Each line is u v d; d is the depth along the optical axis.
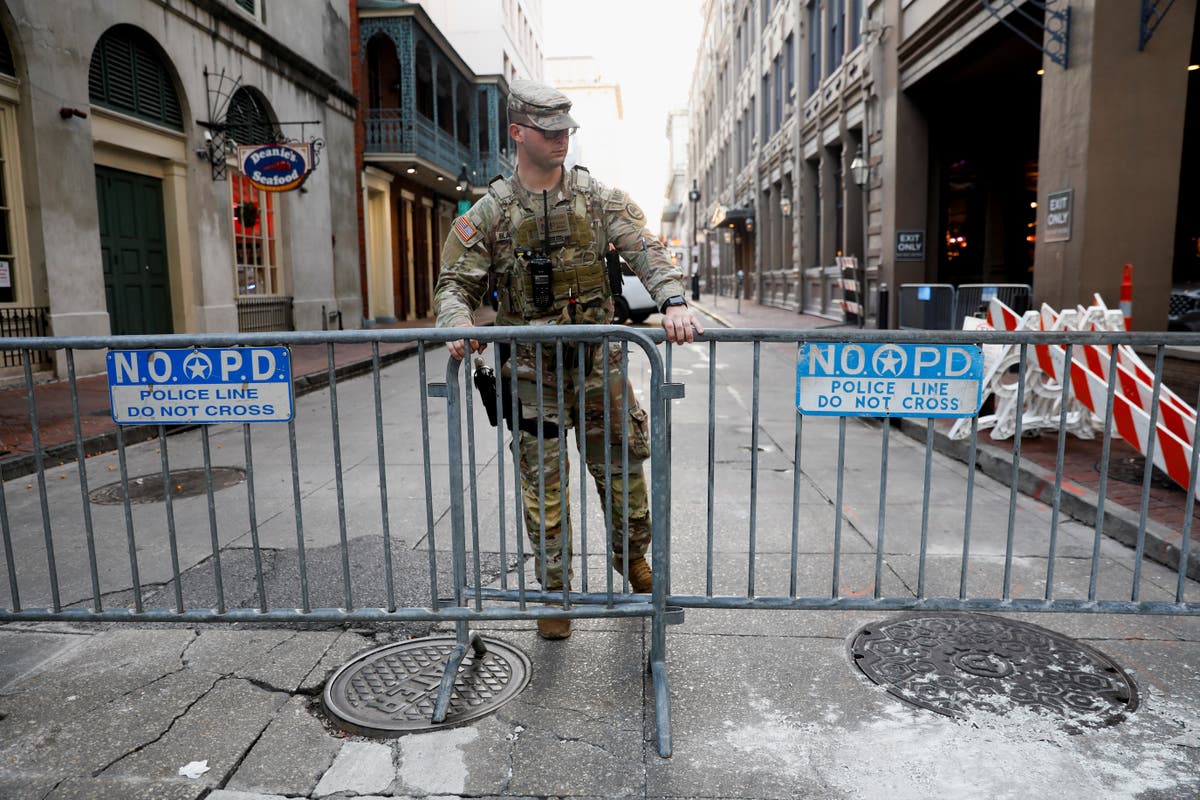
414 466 6.34
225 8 13.64
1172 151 8.64
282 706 2.74
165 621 2.99
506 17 37.50
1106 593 3.63
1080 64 8.76
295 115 16.62
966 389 2.85
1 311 9.41
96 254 10.77
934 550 4.22
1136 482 5.12
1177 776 2.31
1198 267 11.02
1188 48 8.51
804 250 24.50
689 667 2.99
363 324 20.56
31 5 9.57
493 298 3.23
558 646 3.18
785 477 5.85
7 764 2.41
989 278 18.09
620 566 3.40
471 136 28.47
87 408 8.38
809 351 2.82
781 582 3.79
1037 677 2.88
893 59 15.26
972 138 17.14
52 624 3.40
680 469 6.10
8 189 9.62
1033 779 2.30
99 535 4.61
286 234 16.41
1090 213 8.73
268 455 6.83
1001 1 10.62
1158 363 2.87
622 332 2.71
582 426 2.78
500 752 2.45
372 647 3.18
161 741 2.53
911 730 2.55
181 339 2.82
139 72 11.87
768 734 2.54
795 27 24.00
